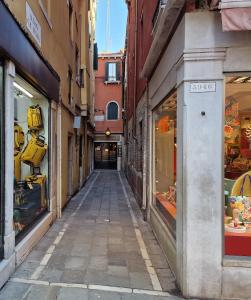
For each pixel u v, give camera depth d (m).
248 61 4.12
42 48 6.87
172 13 4.54
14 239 4.88
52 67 7.95
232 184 4.42
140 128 11.63
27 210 6.14
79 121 12.91
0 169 4.52
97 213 9.70
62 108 9.83
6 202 4.60
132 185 15.24
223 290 4.16
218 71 4.16
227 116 4.38
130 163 17.30
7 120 4.62
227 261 4.16
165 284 4.58
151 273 4.97
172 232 5.34
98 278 4.70
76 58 13.96
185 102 4.23
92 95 24.98
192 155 4.21
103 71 30.50
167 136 6.38
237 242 4.27
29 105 7.44
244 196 4.46
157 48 6.08
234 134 4.43
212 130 4.19
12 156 4.79
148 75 8.51
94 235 7.10
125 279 4.70
